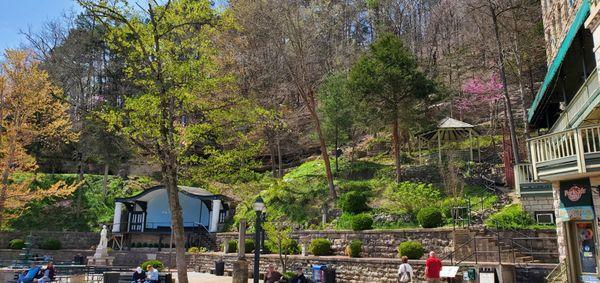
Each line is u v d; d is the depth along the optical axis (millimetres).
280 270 23375
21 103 23094
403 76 28281
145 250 33031
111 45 15203
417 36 52062
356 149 39219
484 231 18875
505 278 15570
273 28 35719
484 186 25672
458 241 18859
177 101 14836
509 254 17109
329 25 44312
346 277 20797
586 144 12906
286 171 40406
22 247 33406
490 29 31531
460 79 41844
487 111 39875
